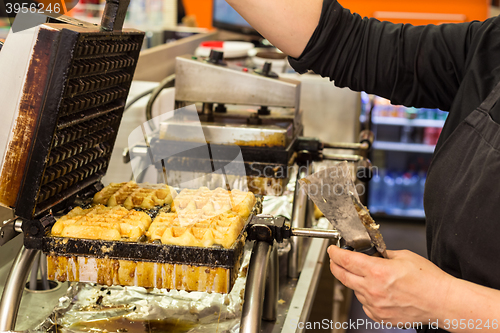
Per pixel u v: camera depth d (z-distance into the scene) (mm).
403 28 1022
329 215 768
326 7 998
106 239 811
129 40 985
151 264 799
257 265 853
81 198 1048
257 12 996
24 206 794
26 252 857
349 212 771
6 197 799
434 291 715
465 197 820
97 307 1005
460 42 947
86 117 883
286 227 882
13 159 777
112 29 862
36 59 735
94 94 912
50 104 746
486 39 891
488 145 811
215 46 2994
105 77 923
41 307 1067
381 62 1025
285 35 1018
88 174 1040
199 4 7277
